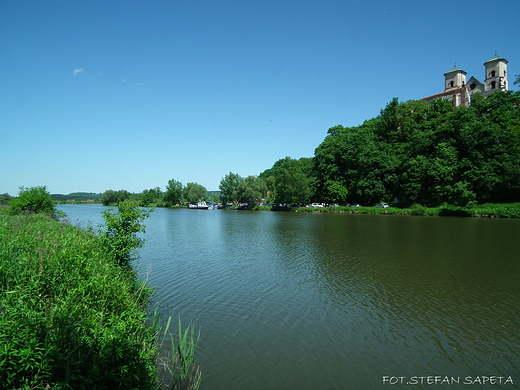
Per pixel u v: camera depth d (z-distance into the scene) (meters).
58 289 8.88
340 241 30.64
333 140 99.69
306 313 13.08
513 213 54.56
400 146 84.38
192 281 17.45
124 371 6.60
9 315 6.81
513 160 59.88
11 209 36.34
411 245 27.62
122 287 10.54
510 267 19.52
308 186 98.19
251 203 119.56
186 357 8.97
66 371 6.16
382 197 82.94
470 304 13.69
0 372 5.82
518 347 10.29
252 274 18.89
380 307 13.58
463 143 65.94
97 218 56.88
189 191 138.75
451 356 9.87
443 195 66.44
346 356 9.91
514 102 75.12
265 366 9.36
